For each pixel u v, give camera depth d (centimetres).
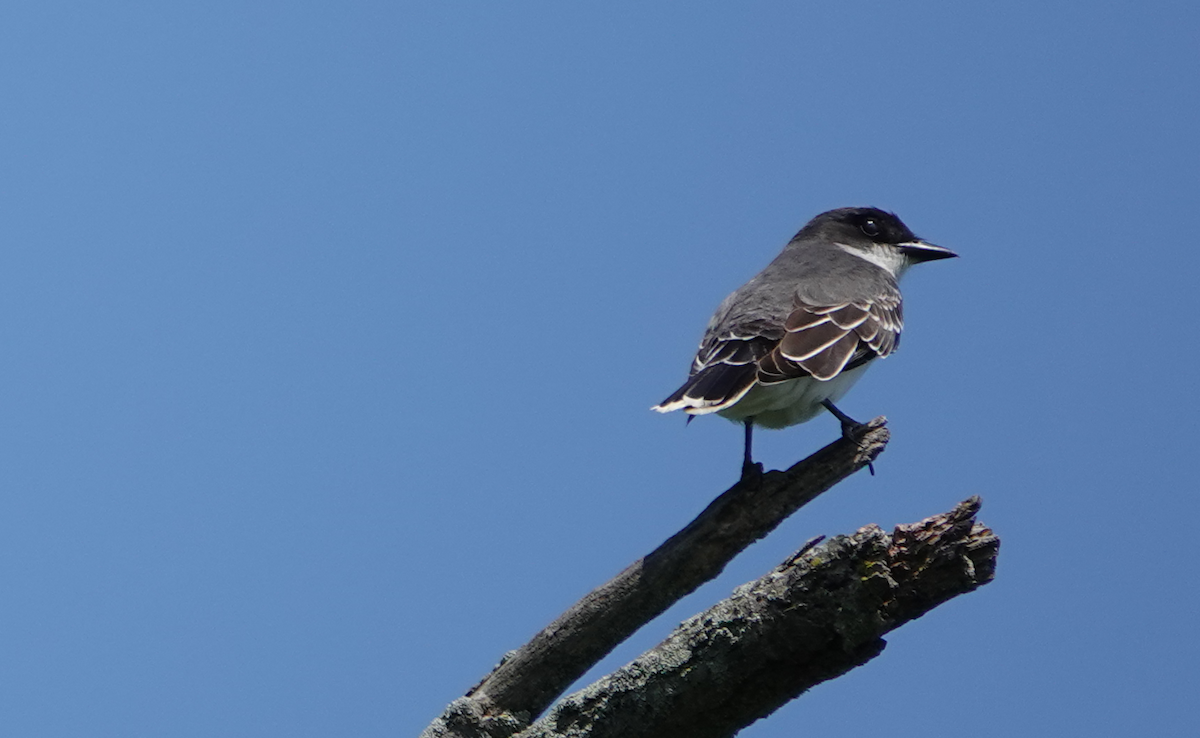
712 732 928
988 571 850
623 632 986
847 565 862
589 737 927
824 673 900
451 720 980
